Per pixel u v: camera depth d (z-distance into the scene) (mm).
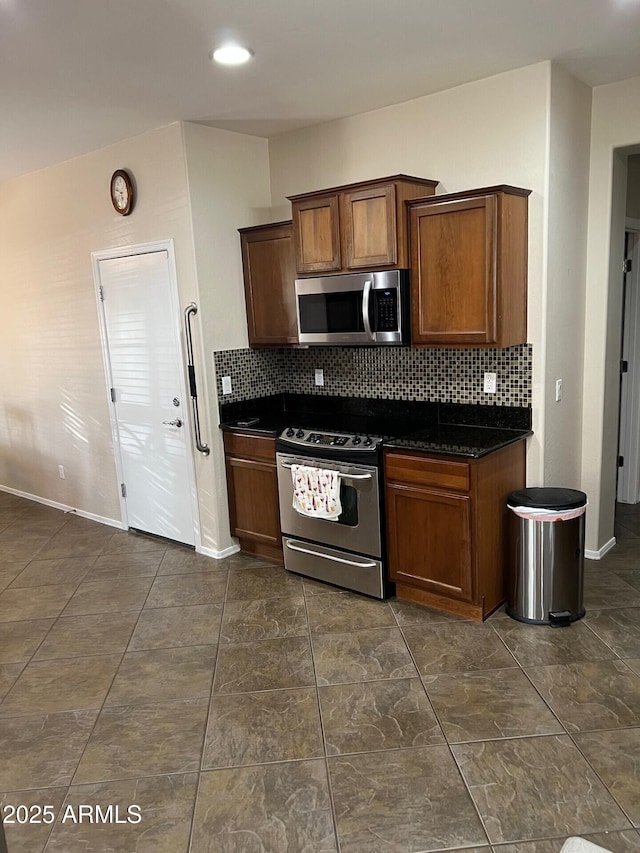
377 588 3277
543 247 3018
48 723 2438
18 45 2443
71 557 4125
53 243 4520
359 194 3193
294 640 2945
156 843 1861
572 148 3164
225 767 2154
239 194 3869
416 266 3133
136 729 2377
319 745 2236
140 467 4359
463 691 2494
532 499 2914
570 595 2934
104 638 3066
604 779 2010
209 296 3729
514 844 1793
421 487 3014
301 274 3533
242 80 2955
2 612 3389
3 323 5242
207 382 3768
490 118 3086
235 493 3920
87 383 4590
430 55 2748
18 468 5578
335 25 2404
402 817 1905
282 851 1811
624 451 4621
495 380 3307
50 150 3973
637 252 4293
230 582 3619
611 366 3621
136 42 2475
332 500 3254
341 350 3967
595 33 2568
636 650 2725
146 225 3842
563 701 2402
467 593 2975
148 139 3691
